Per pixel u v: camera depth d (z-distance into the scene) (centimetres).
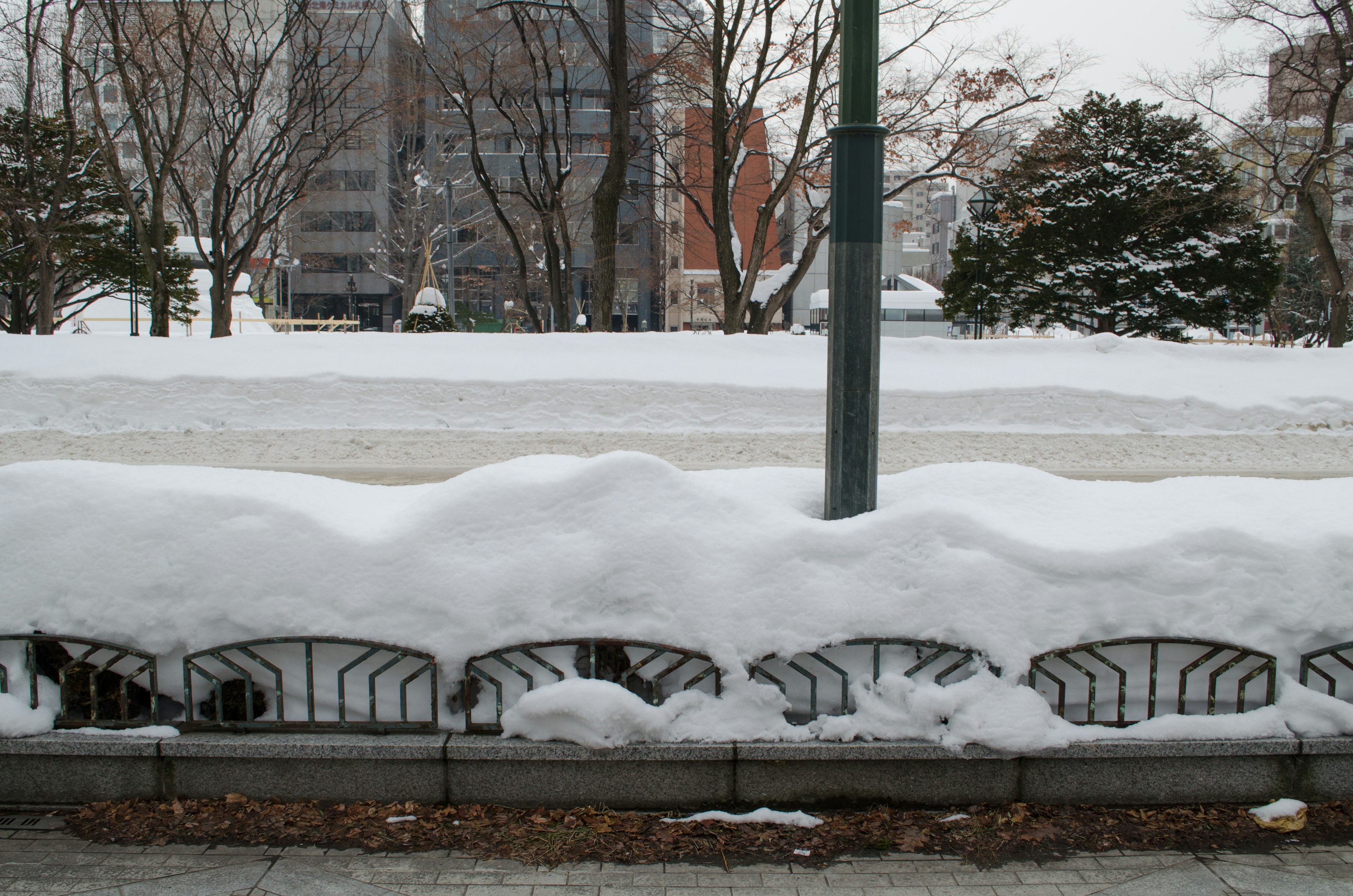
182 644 357
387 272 5712
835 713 357
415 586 353
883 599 351
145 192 2864
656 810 340
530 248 4900
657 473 376
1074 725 346
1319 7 2377
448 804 342
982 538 361
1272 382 1814
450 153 4456
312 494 409
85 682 365
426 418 1702
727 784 339
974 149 2391
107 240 3067
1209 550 361
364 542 361
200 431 1608
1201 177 3153
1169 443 1522
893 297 5984
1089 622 349
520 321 6141
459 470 1244
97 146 2567
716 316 4941
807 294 7400
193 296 3434
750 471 472
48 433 1574
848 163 406
